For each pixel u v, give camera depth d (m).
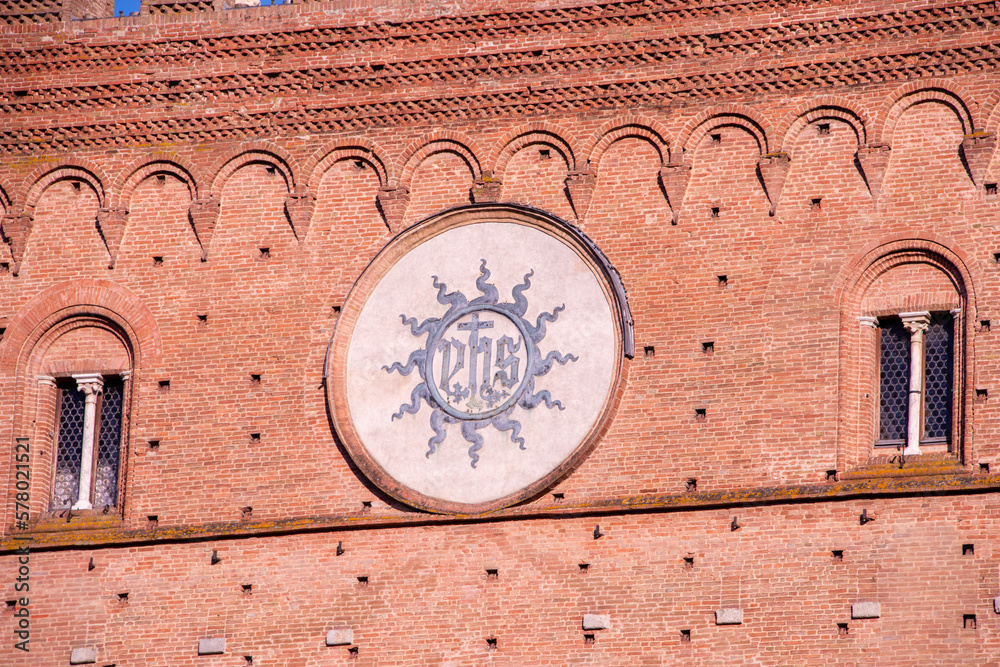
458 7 124.12
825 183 117.44
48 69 128.00
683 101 120.25
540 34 122.88
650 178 119.69
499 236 120.56
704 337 116.62
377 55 124.62
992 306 113.31
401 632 115.56
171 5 127.88
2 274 125.81
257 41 126.06
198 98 126.19
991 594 109.25
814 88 118.69
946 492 110.94
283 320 122.00
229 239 123.88
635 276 118.38
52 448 123.88
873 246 115.81
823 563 111.50
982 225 114.62
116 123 126.75
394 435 118.62
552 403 117.19
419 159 122.69
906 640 109.56
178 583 118.88
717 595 112.44
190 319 123.06
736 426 114.81
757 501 113.00
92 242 125.50
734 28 120.31
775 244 117.12
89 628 119.00
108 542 119.94
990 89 116.44
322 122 124.38
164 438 121.31
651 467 115.12
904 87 117.56
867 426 114.00
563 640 113.56
